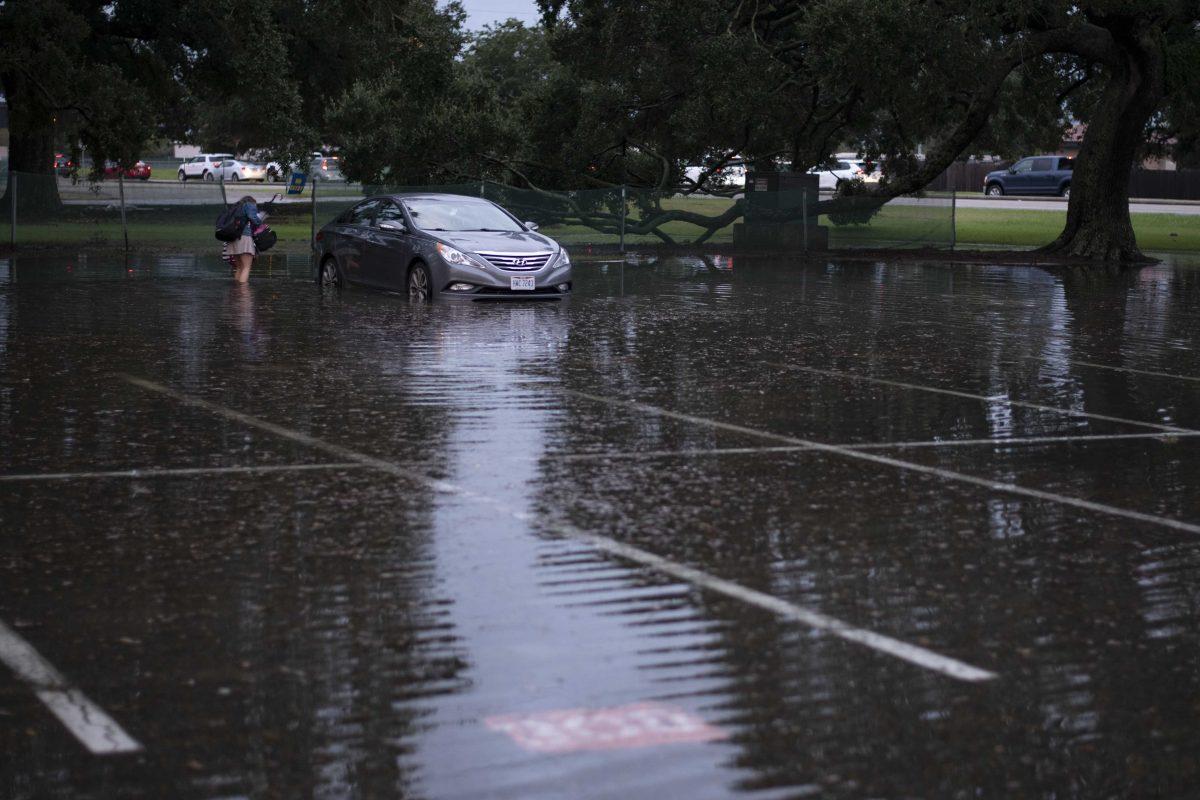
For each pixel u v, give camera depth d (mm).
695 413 10727
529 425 10078
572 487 8102
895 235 36625
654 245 36719
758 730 4566
